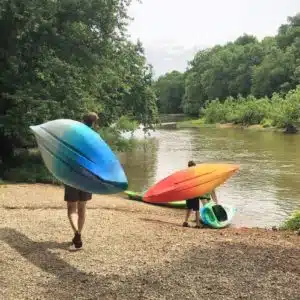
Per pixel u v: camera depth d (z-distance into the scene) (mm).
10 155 20531
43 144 7438
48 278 6012
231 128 62344
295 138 42969
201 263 6684
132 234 8484
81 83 19625
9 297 5375
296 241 8633
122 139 27266
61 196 13688
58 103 17562
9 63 17766
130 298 5402
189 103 111375
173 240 8086
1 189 14266
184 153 31969
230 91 100875
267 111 62688
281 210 14586
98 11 18703
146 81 28062
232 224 12625
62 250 7219
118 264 6605
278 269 6488
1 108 18250
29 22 17312
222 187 18609
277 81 86688
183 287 5750
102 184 7246
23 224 8875
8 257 6793
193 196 11414
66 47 18641
